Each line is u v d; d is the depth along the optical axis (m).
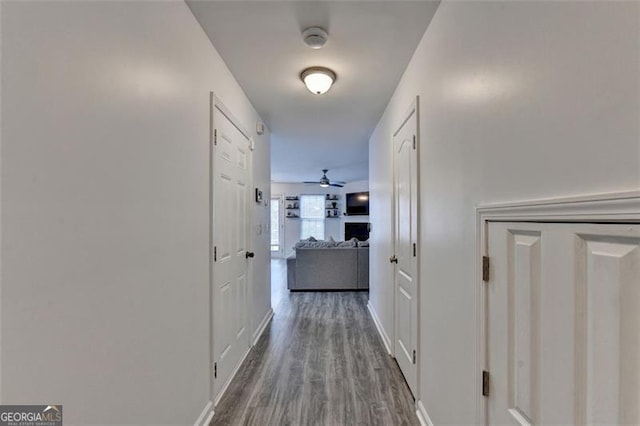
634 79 0.60
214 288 2.02
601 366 0.68
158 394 1.35
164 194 1.40
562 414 0.79
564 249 0.78
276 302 4.76
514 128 0.99
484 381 1.16
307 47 2.04
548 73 0.84
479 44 1.21
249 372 2.51
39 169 0.79
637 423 0.61
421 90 1.96
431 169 1.77
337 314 4.11
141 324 1.22
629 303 0.62
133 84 1.17
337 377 2.42
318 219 9.94
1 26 0.71
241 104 2.69
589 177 0.71
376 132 3.79
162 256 1.39
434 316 1.71
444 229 1.57
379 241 3.55
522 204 0.93
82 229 0.93
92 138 0.97
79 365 0.92
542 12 0.86
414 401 2.08
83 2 0.93
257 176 3.30
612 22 0.65
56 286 0.84
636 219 0.60
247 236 2.89
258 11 1.67
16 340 0.74
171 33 1.47
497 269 1.09
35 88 0.78
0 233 0.71
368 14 1.70
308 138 4.42
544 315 0.86
